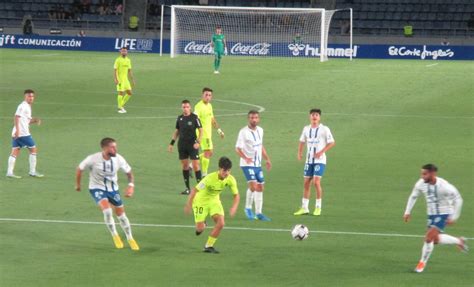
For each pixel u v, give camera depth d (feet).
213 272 140.56
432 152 260.21
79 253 151.94
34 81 425.69
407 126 304.91
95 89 400.47
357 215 186.09
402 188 214.07
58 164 237.86
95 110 337.52
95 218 179.11
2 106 343.26
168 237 164.76
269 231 171.01
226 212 188.65
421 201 200.64
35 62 515.91
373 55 596.70
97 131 291.17
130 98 373.20
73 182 215.31
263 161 245.45
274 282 135.23
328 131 186.70
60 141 272.31
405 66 506.07
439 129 299.38
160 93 388.98
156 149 263.70
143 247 156.87
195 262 146.82
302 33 587.27
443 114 331.36
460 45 587.27
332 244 160.86
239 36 595.88
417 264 147.54
